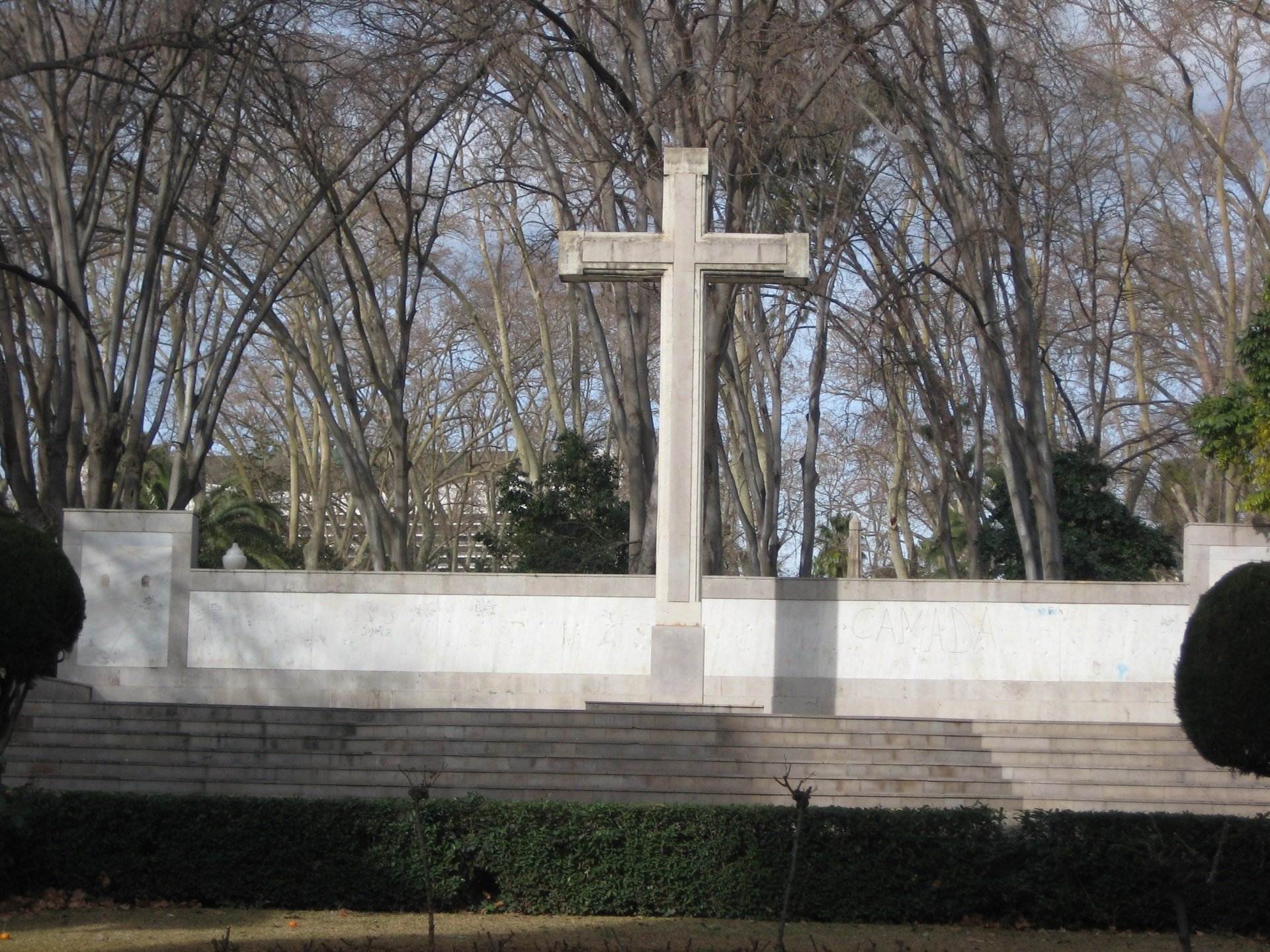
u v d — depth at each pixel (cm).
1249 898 1150
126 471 2419
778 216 2734
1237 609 1142
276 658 2188
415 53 2266
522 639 2191
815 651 2181
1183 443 3675
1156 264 3606
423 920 1147
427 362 4491
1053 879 1162
